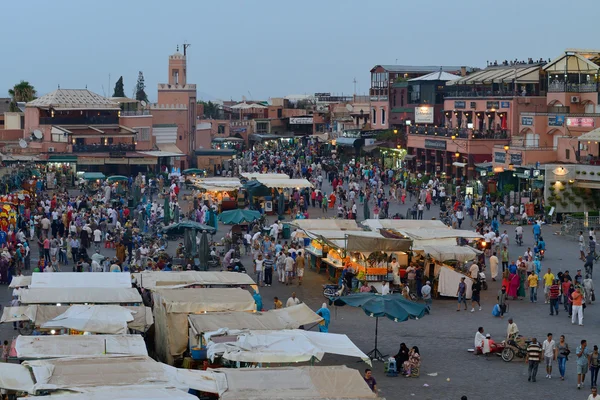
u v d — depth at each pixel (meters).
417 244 46.41
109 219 63.75
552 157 77.12
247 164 111.38
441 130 98.75
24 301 32.47
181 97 122.38
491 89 97.94
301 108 187.62
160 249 52.50
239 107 182.88
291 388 22.83
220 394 22.41
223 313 31.14
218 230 65.12
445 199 78.12
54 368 23.69
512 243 59.09
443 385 30.86
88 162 97.94
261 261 47.19
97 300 33.00
